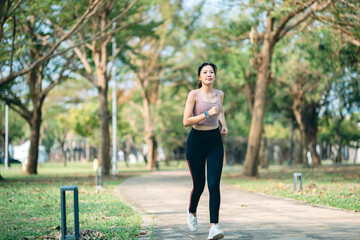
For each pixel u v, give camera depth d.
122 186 14.12
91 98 41.00
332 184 11.84
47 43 15.23
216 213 4.56
